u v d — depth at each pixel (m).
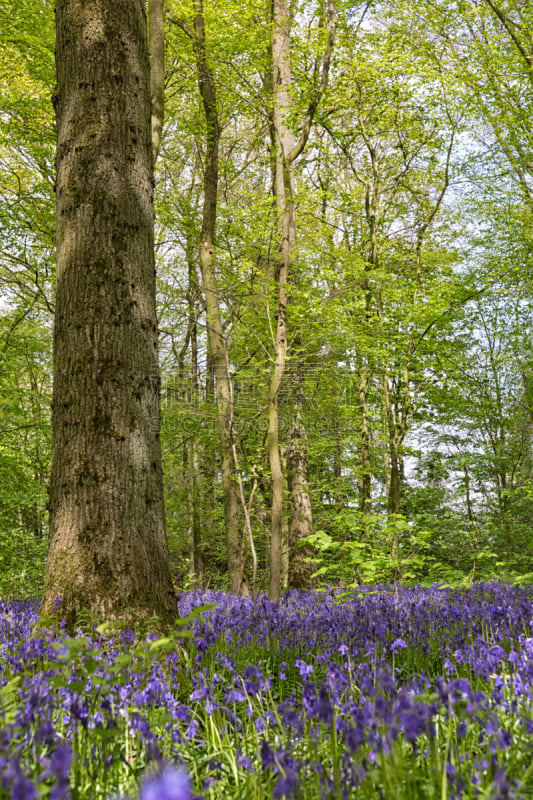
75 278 4.79
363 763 2.04
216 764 2.48
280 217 11.02
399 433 13.27
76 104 5.03
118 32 5.16
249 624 5.61
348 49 12.75
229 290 11.59
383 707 2.24
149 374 4.86
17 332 13.12
